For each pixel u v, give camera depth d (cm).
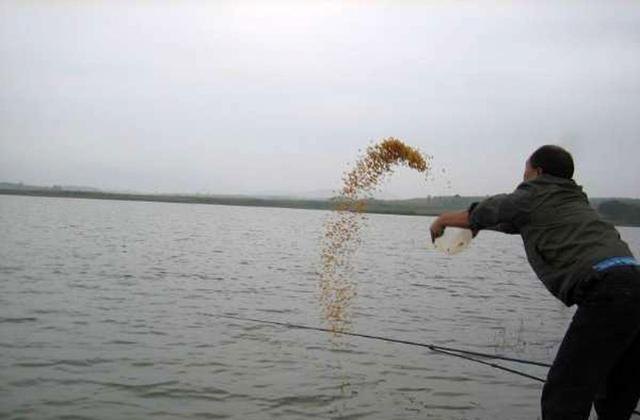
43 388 485
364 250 2380
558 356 313
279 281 1247
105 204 9356
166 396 479
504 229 334
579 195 327
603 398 338
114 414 436
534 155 344
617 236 314
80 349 608
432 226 353
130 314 806
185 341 664
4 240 1947
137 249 1891
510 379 556
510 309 1014
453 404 482
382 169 484
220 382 518
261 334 714
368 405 473
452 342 719
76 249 1766
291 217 7250
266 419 438
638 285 293
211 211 8662
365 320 842
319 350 643
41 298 902
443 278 1486
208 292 1055
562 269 311
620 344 298
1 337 644
